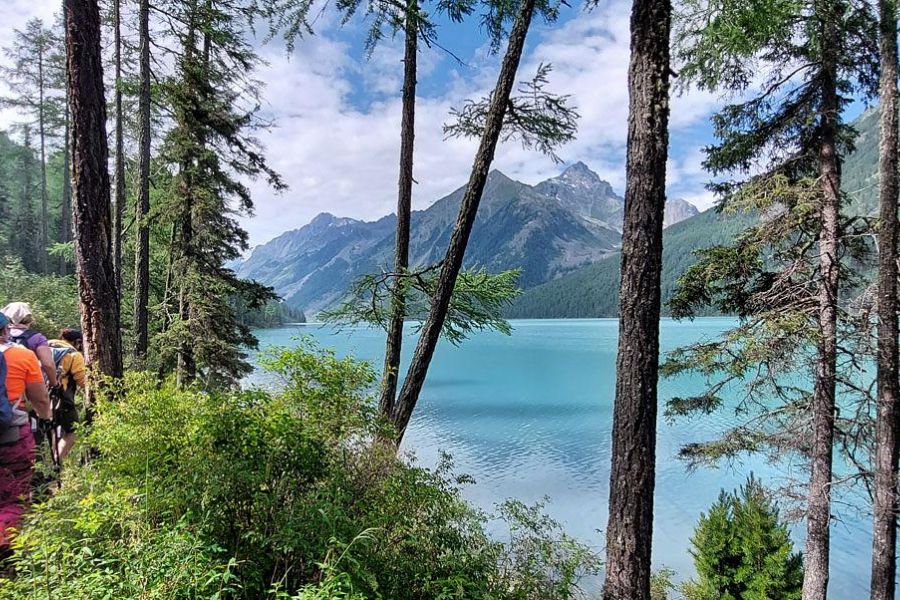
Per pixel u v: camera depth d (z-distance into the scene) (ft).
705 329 215.92
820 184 22.29
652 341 10.80
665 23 10.64
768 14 11.02
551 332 362.74
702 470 65.46
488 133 16.99
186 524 7.02
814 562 23.03
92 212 13.37
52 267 94.84
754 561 28.12
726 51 11.93
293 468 8.98
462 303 19.39
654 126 10.72
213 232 34.76
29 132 86.33
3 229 93.20
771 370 23.50
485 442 81.05
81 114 13.19
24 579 6.22
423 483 10.27
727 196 25.25
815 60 21.75
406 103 19.67
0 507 8.74
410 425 93.35
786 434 25.14
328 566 6.74
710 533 30.07
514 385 139.64
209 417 8.99
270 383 10.45
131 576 6.18
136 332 29.32
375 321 18.86
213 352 33.94
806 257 23.24
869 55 22.03
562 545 10.58
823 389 22.68
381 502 9.46
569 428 90.58
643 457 10.73
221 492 7.91
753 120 24.03
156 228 36.52
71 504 7.75
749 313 24.99
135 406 9.34
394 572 8.38
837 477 23.76
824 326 22.45
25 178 110.22
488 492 58.59
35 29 72.18
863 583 39.75
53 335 39.37
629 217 11.02
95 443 9.41
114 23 30.19
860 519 47.85
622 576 10.77
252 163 36.70
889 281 21.39
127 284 45.65
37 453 10.66
